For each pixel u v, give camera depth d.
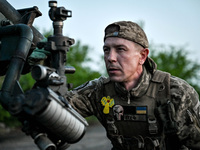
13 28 1.83
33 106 1.50
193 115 2.11
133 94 2.13
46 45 1.74
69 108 1.73
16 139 7.51
